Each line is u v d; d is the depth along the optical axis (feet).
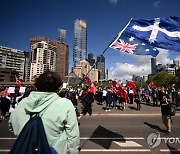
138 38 21.31
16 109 7.16
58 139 6.72
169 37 20.81
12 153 6.16
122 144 24.20
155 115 48.39
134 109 59.41
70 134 6.81
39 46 372.38
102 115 48.49
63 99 7.18
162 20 21.29
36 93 6.99
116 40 21.38
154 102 66.95
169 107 29.27
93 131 31.32
